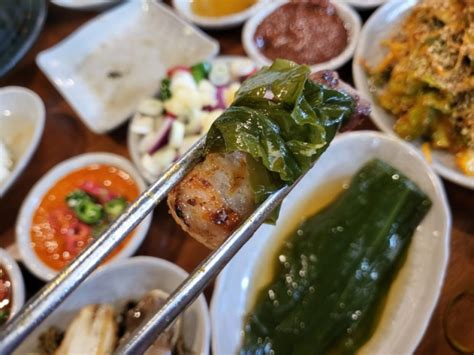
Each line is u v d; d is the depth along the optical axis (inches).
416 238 9.3
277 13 13.4
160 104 11.6
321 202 10.5
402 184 9.7
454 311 8.3
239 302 9.2
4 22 14.0
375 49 12.0
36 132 11.7
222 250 4.8
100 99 13.0
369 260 9.3
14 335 4.0
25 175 12.0
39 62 13.4
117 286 9.1
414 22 11.0
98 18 14.2
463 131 9.7
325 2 13.0
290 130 5.5
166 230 10.4
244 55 13.4
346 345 8.6
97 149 12.2
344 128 6.4
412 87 10.1
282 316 9.0
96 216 10.4
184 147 10.8
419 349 8.4
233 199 5.3
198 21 13.8
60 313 8.8
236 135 5.3
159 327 4.4
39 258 10.1
